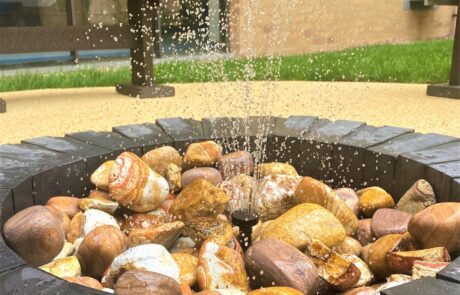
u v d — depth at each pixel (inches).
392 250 57.6
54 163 70.1
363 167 78.2
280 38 330.0
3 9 251.6
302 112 137.5
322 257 55.7
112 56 290.5
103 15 264.7
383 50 306.5
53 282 37.6
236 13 302.4
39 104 157.1
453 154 72.4
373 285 58.5
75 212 68.6
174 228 61.8
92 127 123.0
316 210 62.3
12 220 53.0
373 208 72.7
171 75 212.8
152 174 71.7
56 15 270.4
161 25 286.2
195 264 57.2
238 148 87.9
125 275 42.4
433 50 295.0
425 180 68.3
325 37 360.5
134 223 69.4
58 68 259.0
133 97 169.8
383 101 152.7
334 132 86.0
